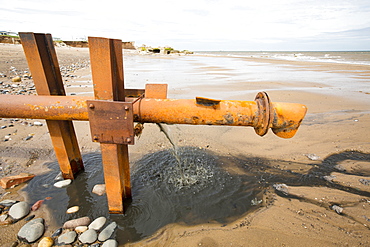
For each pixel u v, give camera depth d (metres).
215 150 4.57
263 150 4.59
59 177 3.38
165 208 2.90
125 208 2.85
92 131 2.20
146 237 2.44
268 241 2.34
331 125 5.63
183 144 4.78
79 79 11.54
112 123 2.15
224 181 3.52
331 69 20.17
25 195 2.98
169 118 2.39
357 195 3.05
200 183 3.46
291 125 2.51
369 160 4.02
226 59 39.00
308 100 8.20
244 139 5.07
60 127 2.96
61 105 2.29
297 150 4.53
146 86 2.84
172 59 35.78
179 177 3.59
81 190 3.14
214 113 2.39
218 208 2.92
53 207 2.80
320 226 2.51
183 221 2.70
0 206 2.67
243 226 2.59
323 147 4.58
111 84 2.15
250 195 3.19
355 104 7.63
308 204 2.92
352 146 4.53
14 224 2.47
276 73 17.08
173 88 10.07
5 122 5.37
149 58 36.59
